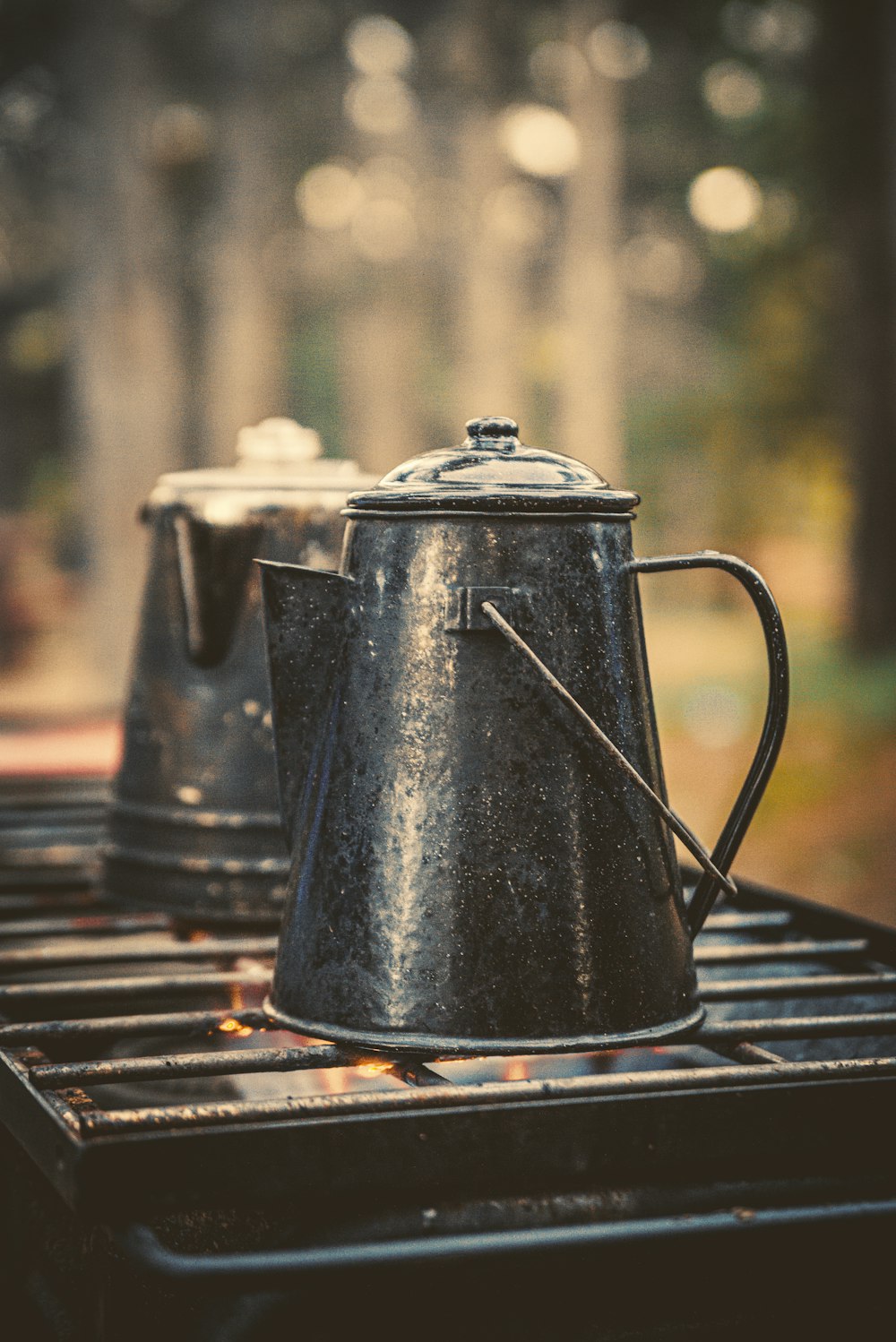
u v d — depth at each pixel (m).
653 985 0.98
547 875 0.97
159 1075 0.93
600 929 0.97
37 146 11.78
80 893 1.34
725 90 13.88
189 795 1.23
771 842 4.40
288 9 13.77
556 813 0.97
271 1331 0.91
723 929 1.21
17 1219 1.08
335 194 17.88
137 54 10.61
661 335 15.76
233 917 1.22
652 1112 0.90
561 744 0.98
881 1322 0.95
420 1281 0.91
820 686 7.27
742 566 0.98
